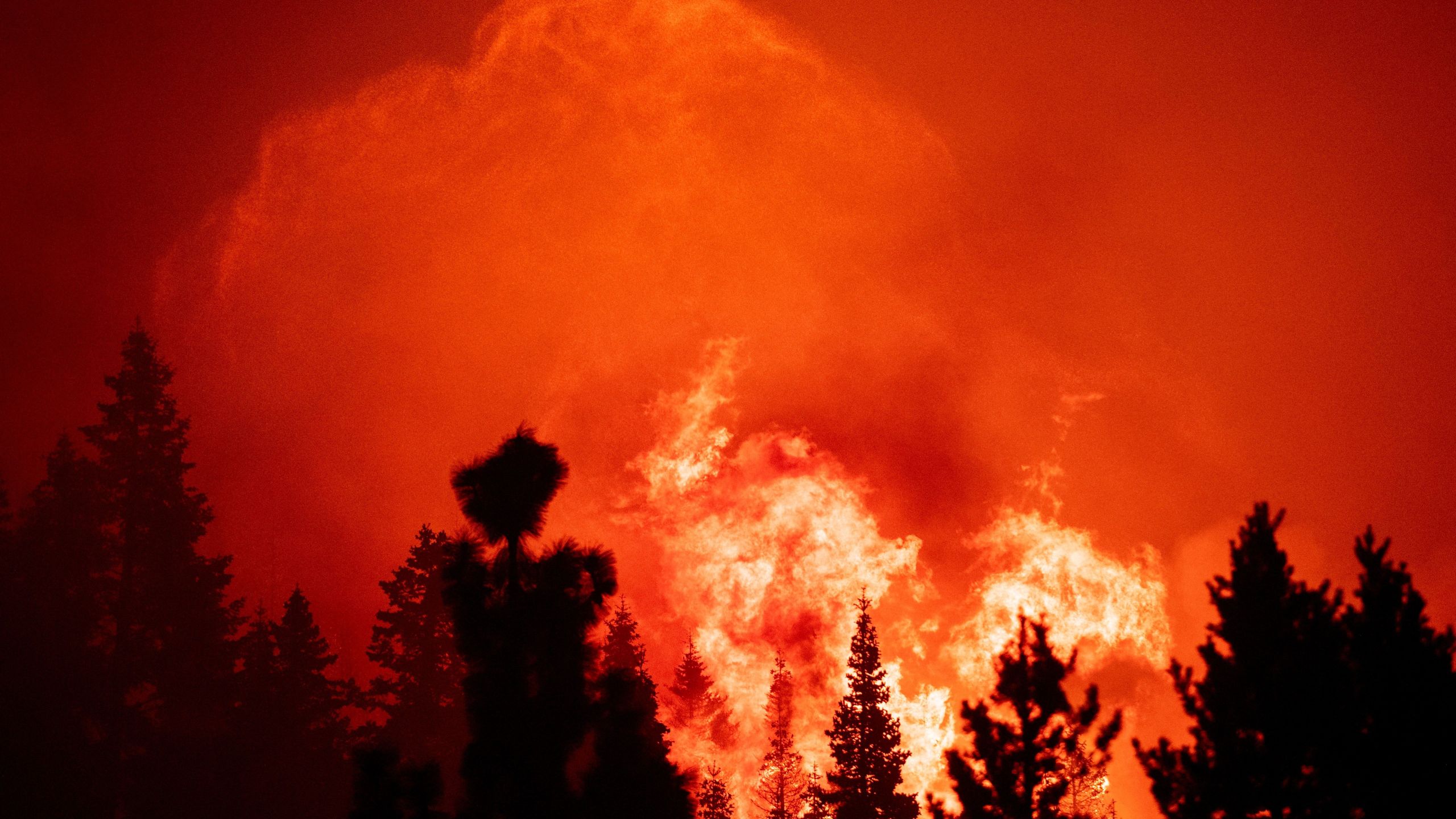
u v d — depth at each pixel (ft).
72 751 114.93
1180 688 57.52
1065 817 69.77
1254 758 53.11
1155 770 57.21
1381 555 54.39
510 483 45.88
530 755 43.16
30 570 118.93
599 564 46.42
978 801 69.21
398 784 43.34
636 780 45.16
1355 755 51.55
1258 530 56.90
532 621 44.42
